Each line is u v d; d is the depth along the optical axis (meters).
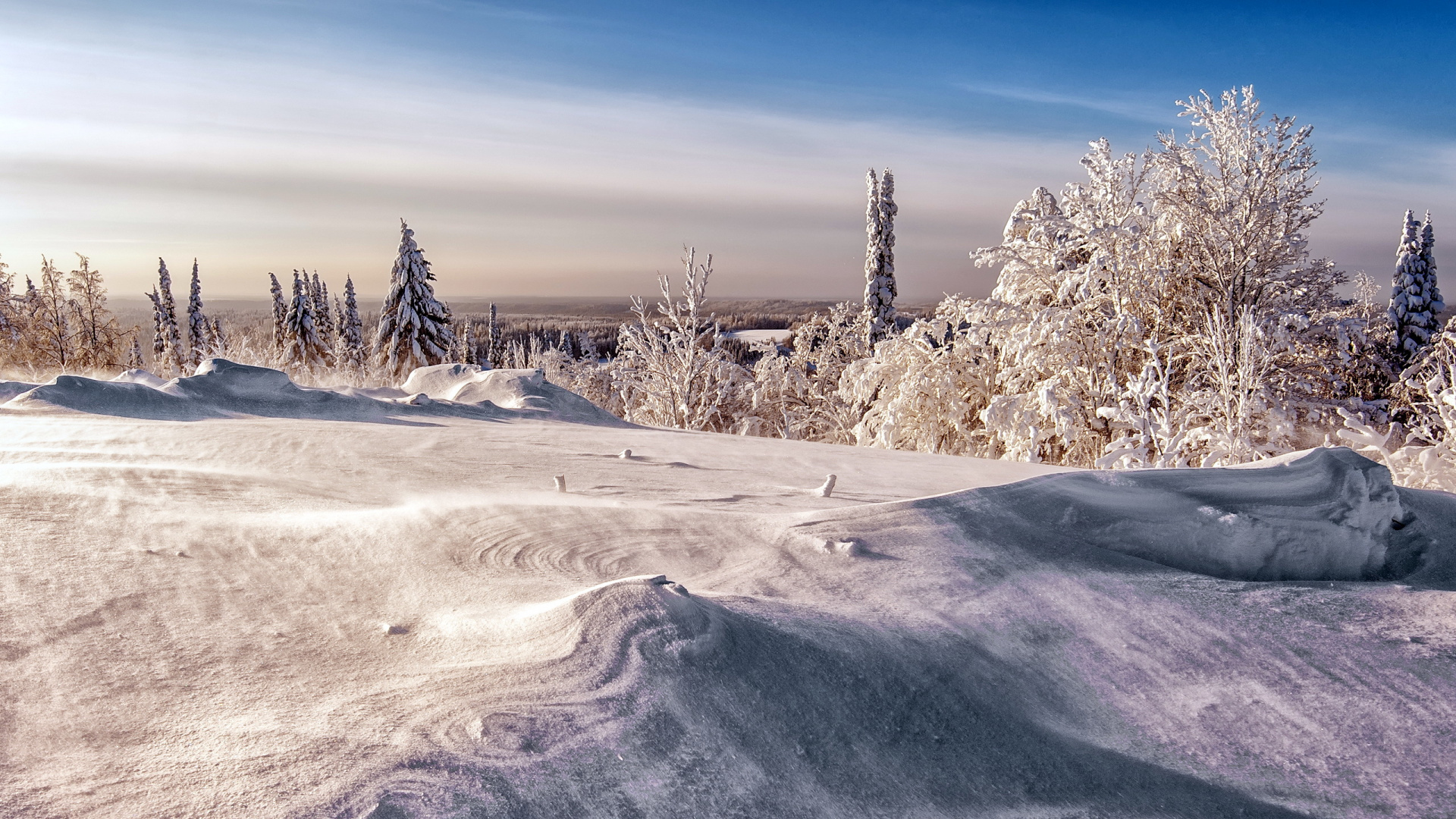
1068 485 3.92
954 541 3.51
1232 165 18.89
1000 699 2.38
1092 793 2.01
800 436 29.02
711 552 3.51
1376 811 1.96
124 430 6.82
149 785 1.69
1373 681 2.51
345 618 2.71
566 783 1.75
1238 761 2.16
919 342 20.97
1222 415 14.73
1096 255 18.77
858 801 1.88
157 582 2.97
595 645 2.25
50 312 42.50
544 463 6.38
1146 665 2.62
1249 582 3.26
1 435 6.44
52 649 2.39
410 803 1.63
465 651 2.37
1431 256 33.84
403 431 7.76
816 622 2.66
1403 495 3.96
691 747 1.93
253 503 4.17
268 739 1.88
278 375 9.92
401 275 39.00
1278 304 19.83
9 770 1.75
